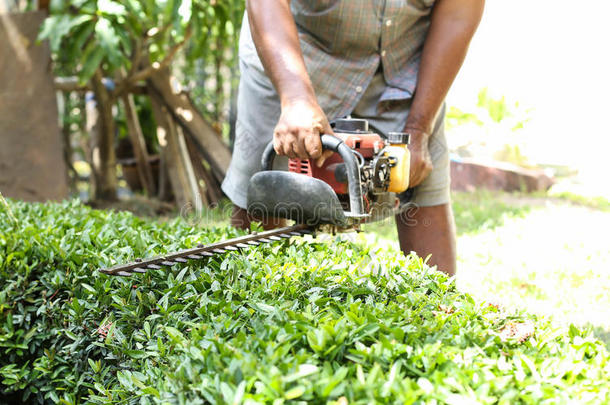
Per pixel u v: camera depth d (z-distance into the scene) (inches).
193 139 214.5
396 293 66.8
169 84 216.1
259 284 67.5
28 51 190.1
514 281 128.6
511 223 182.9
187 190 213.8
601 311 112.0
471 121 255.0
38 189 193.9
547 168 290.8
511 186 246.7
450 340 53.4
